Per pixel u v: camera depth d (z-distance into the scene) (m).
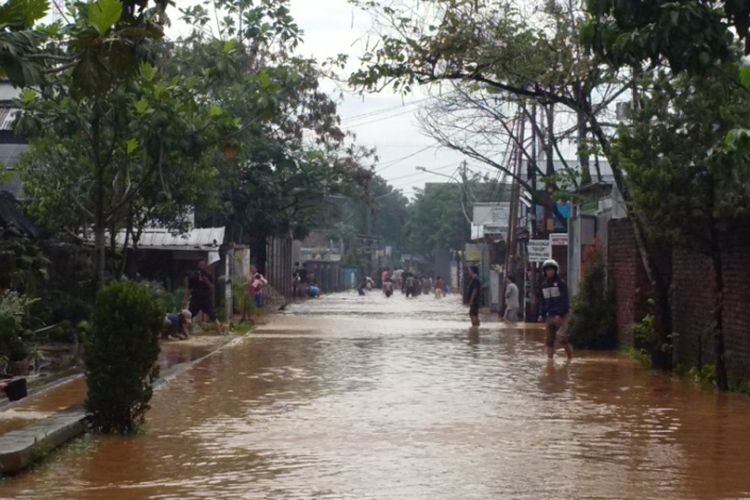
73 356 25.80
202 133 23.28
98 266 24.89
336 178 60.81
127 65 11.08
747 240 20.61
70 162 28.27
